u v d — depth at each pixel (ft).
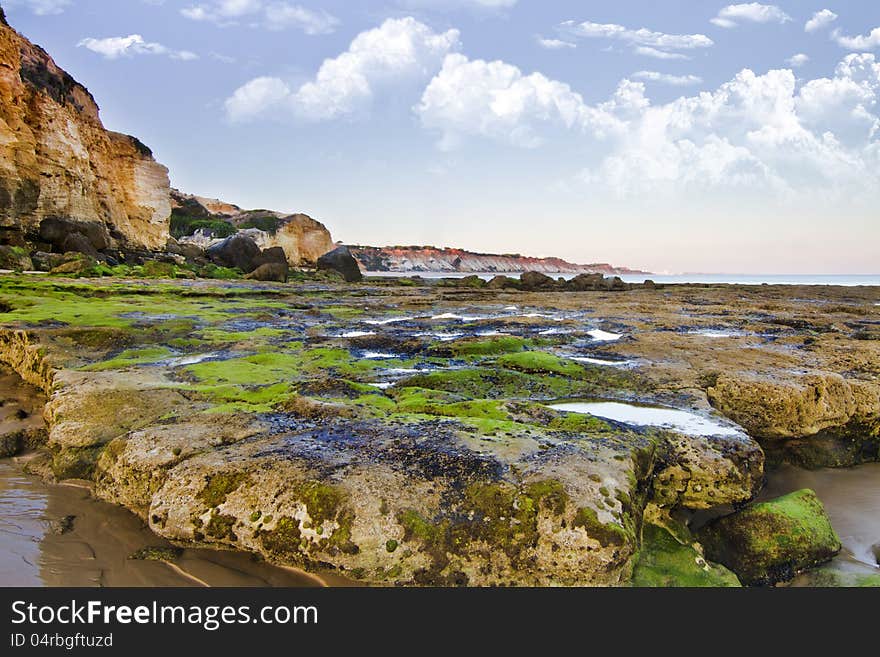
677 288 149.07
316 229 304.91
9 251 96.94
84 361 28.35
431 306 71.41
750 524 15.30
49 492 16.52
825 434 23.11
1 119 102.94
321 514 12.55
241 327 43.57
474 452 14.75
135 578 12.62
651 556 14.06
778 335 42.32
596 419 18.17
